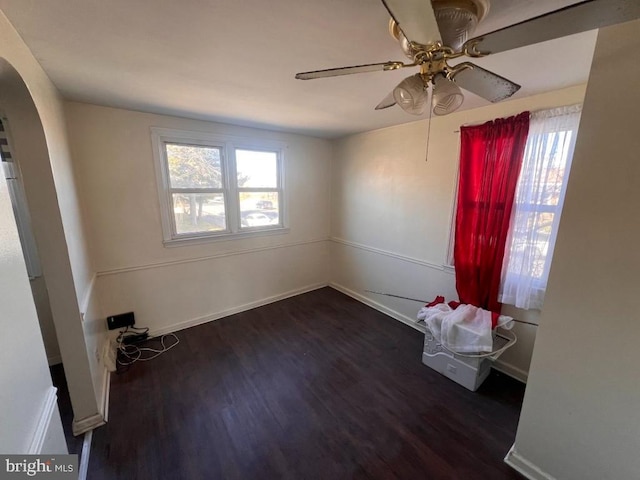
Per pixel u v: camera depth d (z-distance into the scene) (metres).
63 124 2.00
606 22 0.76
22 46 1.24
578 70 1.55
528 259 2.09
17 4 0.99
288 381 2.24
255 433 1.77
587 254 1.20
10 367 0.70
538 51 1.34
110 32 1.20
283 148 3.47
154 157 2.62
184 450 1.64
